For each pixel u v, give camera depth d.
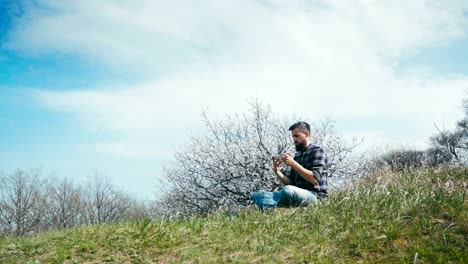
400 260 3.35
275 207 5.26
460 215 4.04
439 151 12.59
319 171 5.34
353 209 4.59
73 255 4.01
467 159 7.36
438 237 3.67
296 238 4.04
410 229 3.88
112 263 3.79
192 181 11.30
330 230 4.11
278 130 11.02
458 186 5.29
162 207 12.26
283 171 10.45
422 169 7.21
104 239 4.43
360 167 11.08
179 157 11.45
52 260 3.88
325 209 4.70
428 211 4.25
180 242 4.23
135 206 33.78
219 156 10.78
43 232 5.93
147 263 3.77
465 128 17.14
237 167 10.54
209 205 11.28
